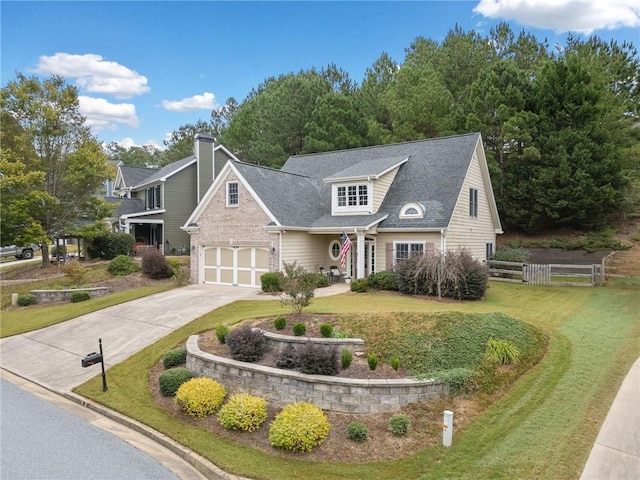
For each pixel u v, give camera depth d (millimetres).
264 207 19516
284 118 39375
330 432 7762
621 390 8656
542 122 28719
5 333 16078
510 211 30109
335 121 35344
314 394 8539
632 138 30719
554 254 27734
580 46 33531
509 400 8562
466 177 21188
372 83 42250
